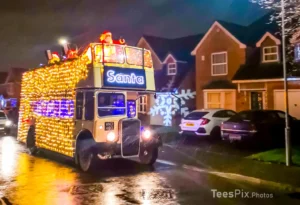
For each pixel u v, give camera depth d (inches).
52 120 565.3
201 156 561.0
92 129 457.7
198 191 361.7
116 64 477.1
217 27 1048.8
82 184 395.5
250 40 1025.5
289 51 867.4
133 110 507.2
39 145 609.0
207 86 1051.3
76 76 496.7
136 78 491.5
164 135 837.8
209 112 753.6
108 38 479.8
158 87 1198.3
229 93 1004.6
